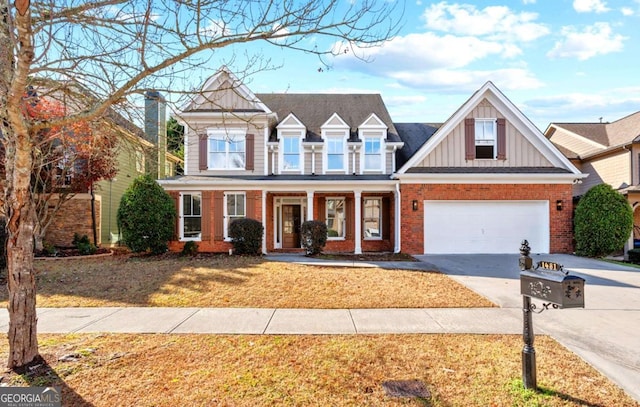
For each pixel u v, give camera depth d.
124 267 10.53
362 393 3.53
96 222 16.59
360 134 15.98
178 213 14.96
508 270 10.43
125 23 4.29
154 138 7.95
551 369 4.05
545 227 14.03
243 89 15.38
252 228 13.57
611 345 4.79
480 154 14.69
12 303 4.04
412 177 13.95
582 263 11.78
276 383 3.71
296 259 12.16
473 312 6.33
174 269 10.11
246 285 8.25
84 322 5.74
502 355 4.43
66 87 4.57
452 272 10.09
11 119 3.62
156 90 4.67
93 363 4.16
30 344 4.10
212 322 5.74
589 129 20.95
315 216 16.91
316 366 4.12
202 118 15.30
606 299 7.18
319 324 5.65
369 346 4.73
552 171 14.16
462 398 3.45
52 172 12.99
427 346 4.73
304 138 15.94
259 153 15.73
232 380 3.77
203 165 15.55
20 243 4.06
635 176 16.44
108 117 5.36
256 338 5.04
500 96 14.46
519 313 6.27
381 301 7.02
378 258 12.66
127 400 3.38
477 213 14.09
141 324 5.64
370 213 16.91
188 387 3.62
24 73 3.45
